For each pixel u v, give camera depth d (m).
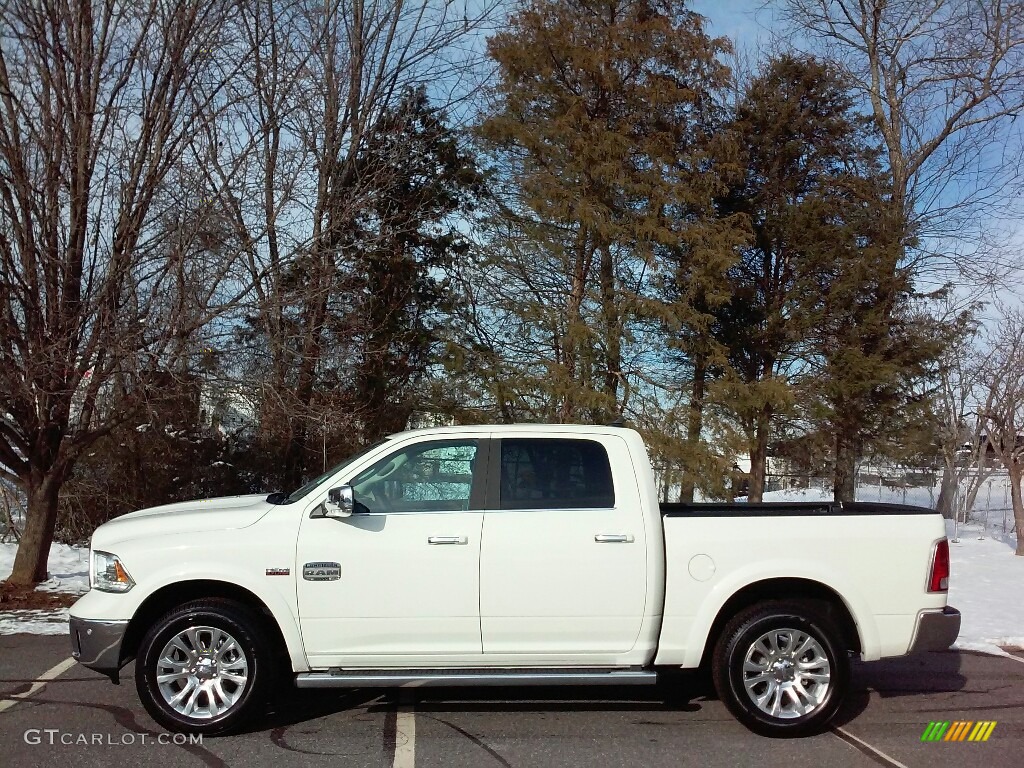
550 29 13.66
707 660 5.53
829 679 5.17
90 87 8.64
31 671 6.38
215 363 10.05
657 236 13.29
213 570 5.03
